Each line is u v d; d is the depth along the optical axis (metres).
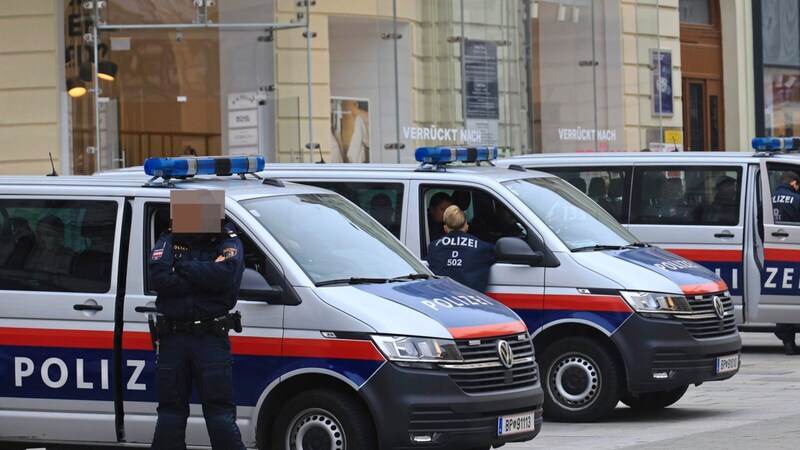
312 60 33.53
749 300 27.73
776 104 54.91
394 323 15.82
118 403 16.64
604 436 19.59
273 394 16.20
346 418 15.80
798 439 18.39
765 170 28.08
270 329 16.09
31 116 34.00
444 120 35.88
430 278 17.66
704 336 21.03
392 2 34.62
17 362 16.91
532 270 20.95
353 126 34.22
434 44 35.75
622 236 22.38
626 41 41.78
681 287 20.92
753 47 54.44
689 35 52.94
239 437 15.38
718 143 54.19
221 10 32.75
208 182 17.52
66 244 17.02
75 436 16.78
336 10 33.75
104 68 33.12
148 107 33.00
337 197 18.28
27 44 34.00
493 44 37.16
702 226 28.00
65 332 16.77
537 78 38.66
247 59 32.97
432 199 21.59
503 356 16.39
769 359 29.42
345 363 15.79
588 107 40.34
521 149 38.03
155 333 15.42
